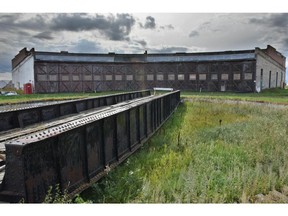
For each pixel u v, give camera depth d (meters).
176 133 9.88
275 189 5.27
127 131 6.80
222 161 6.43
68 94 38.25
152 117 9.79
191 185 4.81
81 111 11.73
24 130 7.24
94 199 4.58
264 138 8.06
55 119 9.23
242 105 18.62
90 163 4.73
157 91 44.16
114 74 48.78
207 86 46.47
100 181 5.09
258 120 11.84
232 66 44.22
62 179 3.87
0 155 4.91
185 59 48.72
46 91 44.62
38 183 3.42
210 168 5.91
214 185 5.15
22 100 25.06
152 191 4.83
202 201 4.55
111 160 5.67
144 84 49.56
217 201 4.64
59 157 3.80
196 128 10.95
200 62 46.34
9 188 3.22
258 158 6.68
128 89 49.44
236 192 4.93
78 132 4.34
